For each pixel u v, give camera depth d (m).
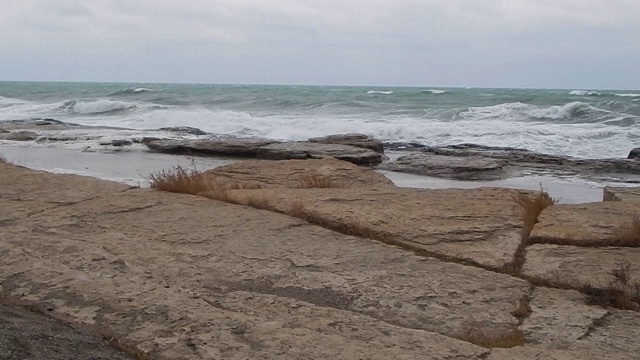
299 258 5.26
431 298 4.46
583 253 5.47
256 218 6.47
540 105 37.41
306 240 5.78
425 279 4.82
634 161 17.27
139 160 17.38
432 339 3.61
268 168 10.91
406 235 5.89
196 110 35.91
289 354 3.29
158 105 40.19
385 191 7.99
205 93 58.31
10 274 4.42
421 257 5.34
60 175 8.64
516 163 17.78
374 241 5.79
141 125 31.39
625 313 4.28
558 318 4.16
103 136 23.00
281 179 10.17
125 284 4.29
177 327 3.60
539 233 5.99
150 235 5.89
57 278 4.35
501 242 5.75
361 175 10.54
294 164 11.24
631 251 5.51
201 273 4.89
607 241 5.76
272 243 5.66
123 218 6.49
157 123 31.55
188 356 3.26
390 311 4.25
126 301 3.97
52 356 3.13
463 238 5.84
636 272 4.96
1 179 8.25
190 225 6.22
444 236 5.89
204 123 30.30
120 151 19.62
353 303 4.38
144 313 3.79
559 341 3.82
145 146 20.77
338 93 58.97
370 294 4.52
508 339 3.82
